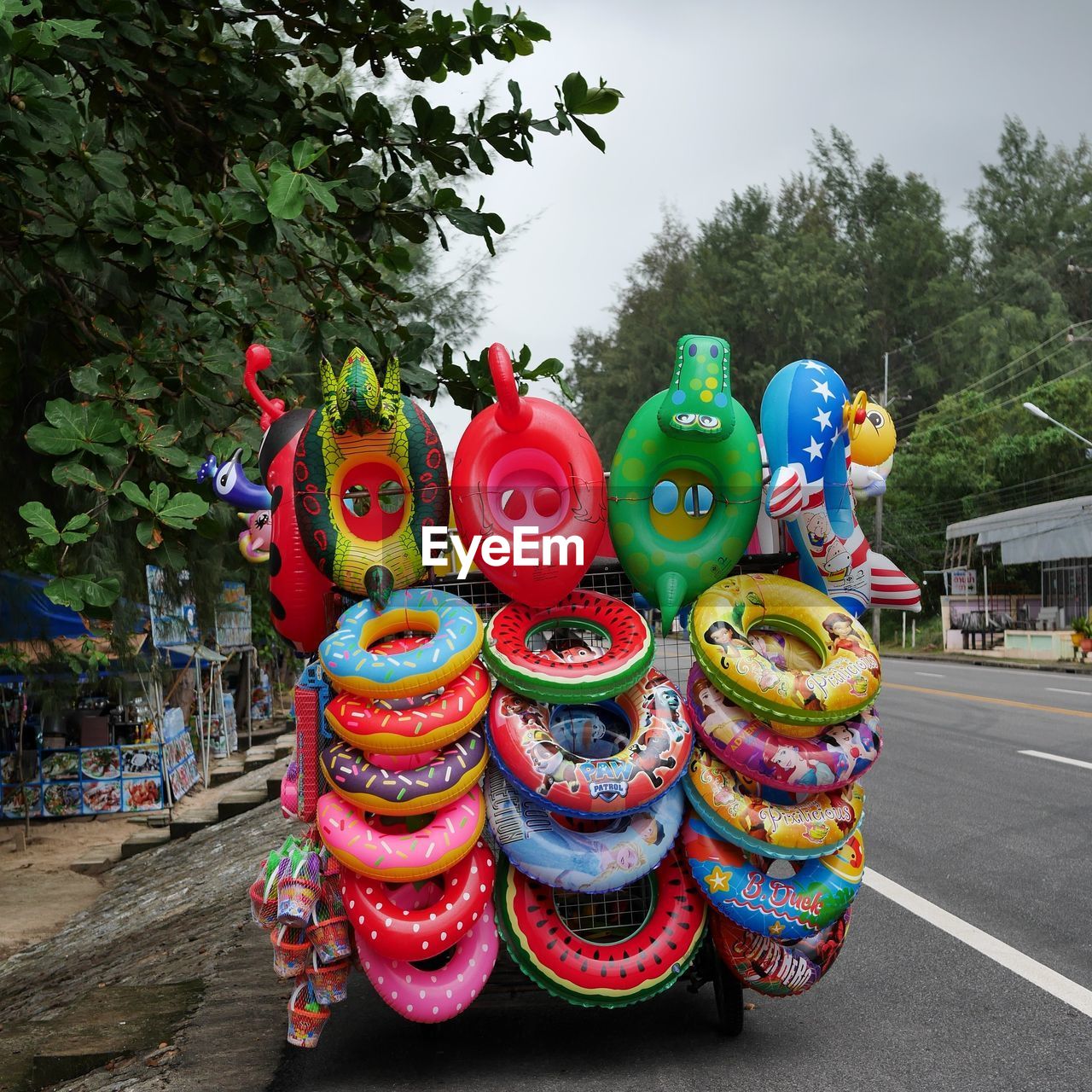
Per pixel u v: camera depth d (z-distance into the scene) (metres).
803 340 57.75
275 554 4.66
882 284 62.59
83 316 6.16
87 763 15.55
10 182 5.23
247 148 6.52
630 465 4.53
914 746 13.43
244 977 5.64
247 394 6.66
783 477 4.39
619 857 4.14
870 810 9.62
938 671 28.94
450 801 4.11
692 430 4.31
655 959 4.25
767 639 4.69
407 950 4.05
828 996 5.13
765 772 4.25
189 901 9.50
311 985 4.29
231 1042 4.64
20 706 14.84
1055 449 42.38
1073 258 63.00
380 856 4.01
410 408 4.34
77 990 7.37
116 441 4.73
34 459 8.38
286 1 6.46
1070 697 19.23
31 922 10.92
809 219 65.12
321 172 6.39
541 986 4.28
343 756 4.15
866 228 66.44
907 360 61.97
